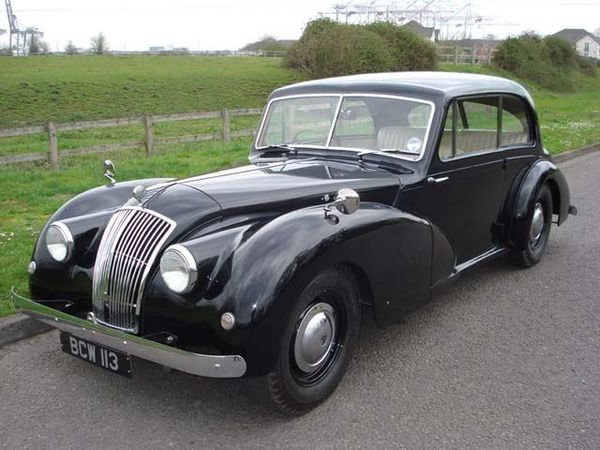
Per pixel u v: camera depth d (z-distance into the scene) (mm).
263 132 4926
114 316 3322
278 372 3088
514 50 48000
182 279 2982
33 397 3520
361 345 4164
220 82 33312
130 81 31312
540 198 5633
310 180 3787
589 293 5160
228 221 3320
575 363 3938
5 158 10602
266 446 3074
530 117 5473
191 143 13969
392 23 37375
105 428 3229
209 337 2969
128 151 13180
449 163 4352
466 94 4461
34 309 3455
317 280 3164
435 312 4746
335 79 4758
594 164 12117
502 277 5527
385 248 3518
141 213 3352
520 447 3049
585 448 3043
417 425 3242
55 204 8109
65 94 27766
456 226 4594
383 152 4277
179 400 3492
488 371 3824
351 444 3086
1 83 27844
